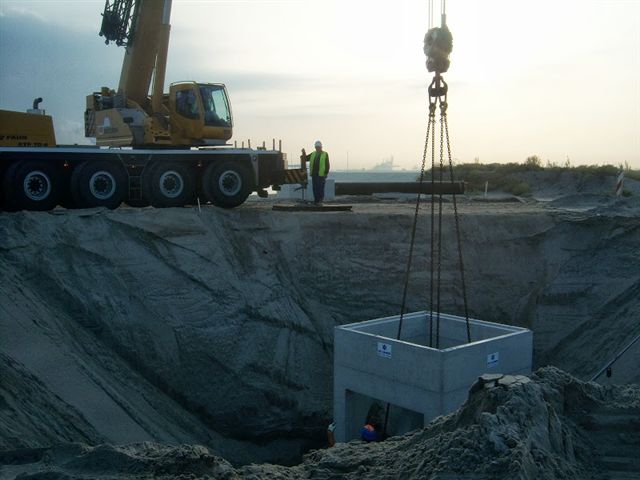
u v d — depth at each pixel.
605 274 16.48
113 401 9.77
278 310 14.97
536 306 16.66
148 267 13.78
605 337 14.94
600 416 5.71
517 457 4.43
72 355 10.23
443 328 12.85
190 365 13.29
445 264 17.00
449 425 5.55
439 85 9.88
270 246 16.14
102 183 15.22
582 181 31.06
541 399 5.27
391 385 10.79
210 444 12.44
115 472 5.36
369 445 6.30
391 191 24.27
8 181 14.17
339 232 16.86
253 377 13.93
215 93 17.02
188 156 16.47
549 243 17.30
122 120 16.22
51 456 5.80
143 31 16.45
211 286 14.24
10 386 8.09
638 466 5.11
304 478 5.52
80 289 12.65
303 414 14.36
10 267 12.02
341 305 16.19
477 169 34.06
